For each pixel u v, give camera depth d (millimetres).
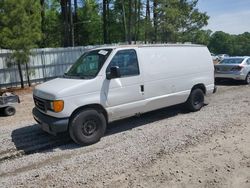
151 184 4379
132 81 6797
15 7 13719
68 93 5922
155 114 8461
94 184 4457
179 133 6527
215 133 6449
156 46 7453
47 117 6164
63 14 32219
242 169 4738
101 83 6309
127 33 34000
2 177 4887
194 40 35469
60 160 5469
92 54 6910
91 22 43625
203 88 8773
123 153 5547
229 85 14047
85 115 6102
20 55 14430
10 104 9359
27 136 7008
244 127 6789
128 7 34281
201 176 4570
